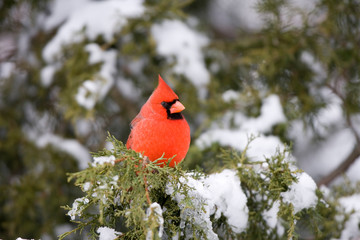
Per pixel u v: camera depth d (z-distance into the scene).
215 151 8.02
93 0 9.97
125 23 9.29
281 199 4.94
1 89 10.51
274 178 4.94
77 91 8.66
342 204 5.99
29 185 9.30
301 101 9.24
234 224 5.02
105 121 10.05
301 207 4.96
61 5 10.13
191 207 4.07
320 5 9.34
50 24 10.16
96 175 3.93
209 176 5.07
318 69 9.73
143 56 9.56
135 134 5.62
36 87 10.34
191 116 9.60
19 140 9.97
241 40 9.98
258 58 9.30
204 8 11.88
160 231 3.78
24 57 10.41
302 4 9.73
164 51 9.27
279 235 5.23
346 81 9.62
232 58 9.94
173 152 5.53
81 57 9.05
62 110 9.91
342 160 10.44
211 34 11.48
